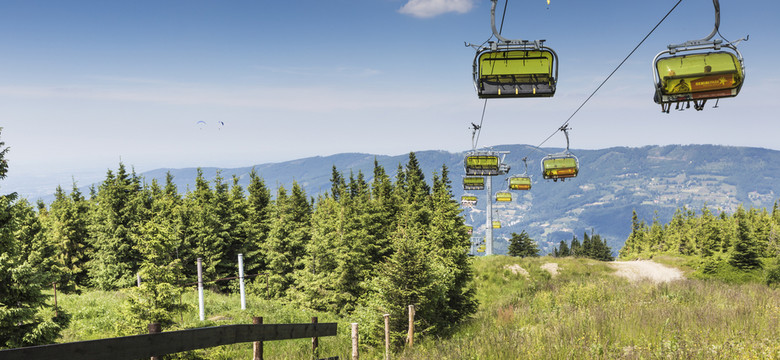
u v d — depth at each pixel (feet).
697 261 188.65
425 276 78.02
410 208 183.83
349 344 74.90
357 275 136.36
